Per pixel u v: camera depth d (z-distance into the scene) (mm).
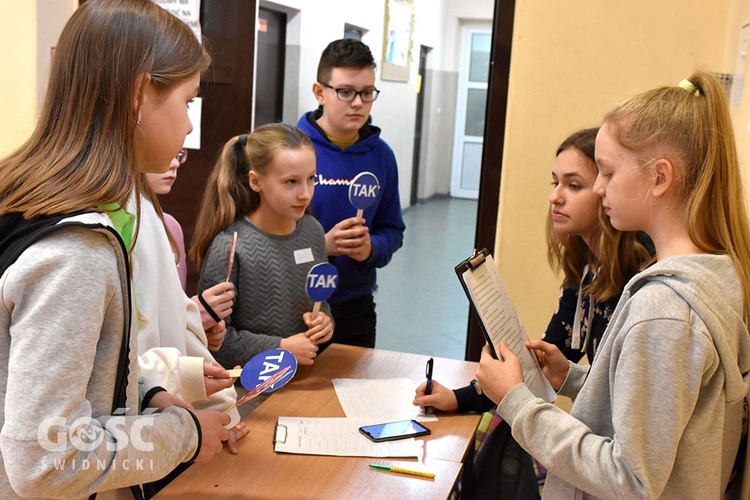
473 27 11219
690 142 1143
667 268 1118
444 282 6438
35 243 909
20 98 3338
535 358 1646
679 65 2662
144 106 1015
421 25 9758
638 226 1216
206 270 1989
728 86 2363
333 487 1371
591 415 1215
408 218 9469
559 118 2781
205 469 1415
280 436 1549
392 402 1772
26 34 3297
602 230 1622
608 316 1667
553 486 1271
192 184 3338
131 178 989
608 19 2691
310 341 1896
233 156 2049
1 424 919
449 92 11359
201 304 1826
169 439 1029
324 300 2104
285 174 1954
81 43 977
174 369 1447
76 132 970
